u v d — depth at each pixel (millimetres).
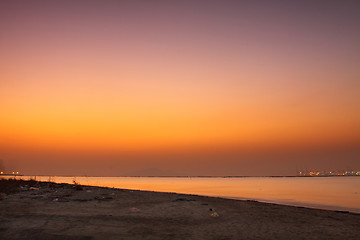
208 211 18453
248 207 22531
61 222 12922
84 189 30297
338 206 30594
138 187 71125
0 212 14523
